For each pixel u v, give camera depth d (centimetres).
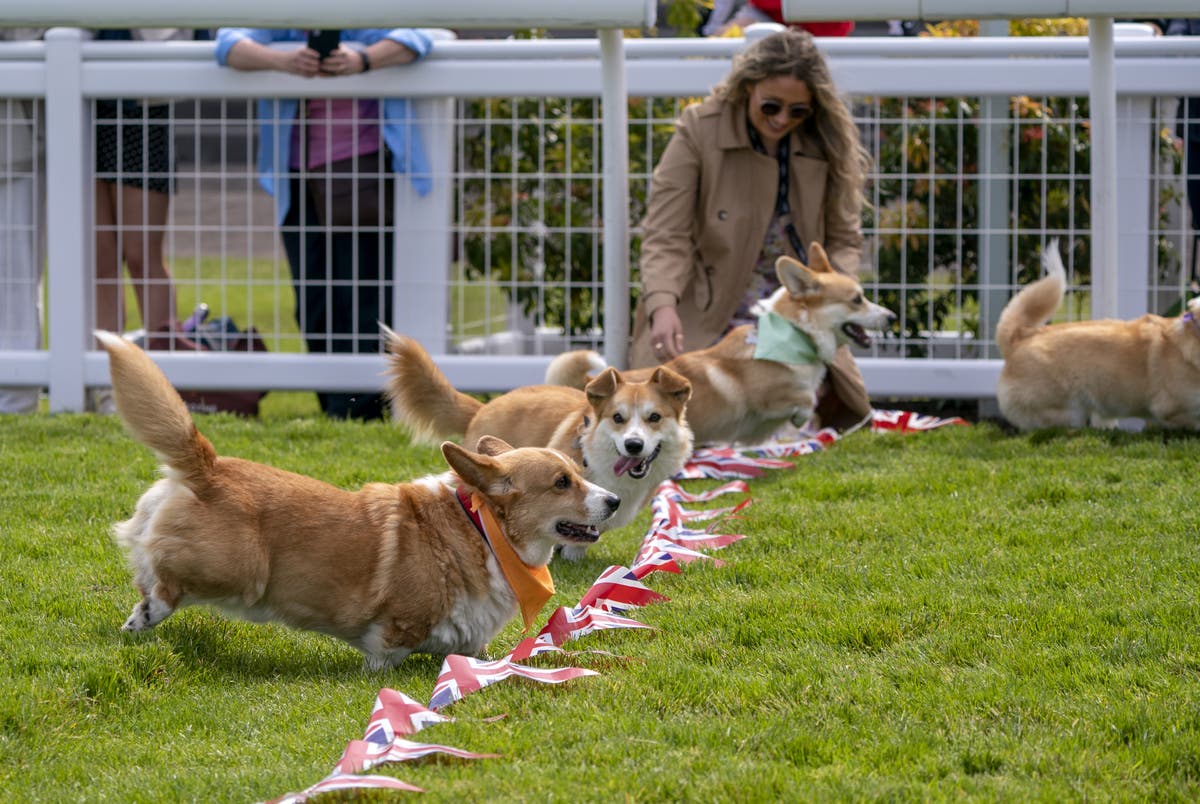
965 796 457
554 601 731
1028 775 480
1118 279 1234
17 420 1145
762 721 526
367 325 1258
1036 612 658
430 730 520
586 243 1366
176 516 593
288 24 1080
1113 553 757
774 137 1125
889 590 707
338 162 1244
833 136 1126
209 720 549
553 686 572
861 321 1077
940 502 891
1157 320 1084
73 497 874
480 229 1238
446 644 629
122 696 566
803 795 454
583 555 829
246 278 1448
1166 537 783
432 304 1244
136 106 1270
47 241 1255
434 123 1221
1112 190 1126
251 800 464
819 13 1088
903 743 504
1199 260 1309
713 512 892
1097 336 1085
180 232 1468
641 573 743
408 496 628
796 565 764
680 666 591
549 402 900
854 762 490
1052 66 1170
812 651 613
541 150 1227
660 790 458
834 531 834
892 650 616
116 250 1278
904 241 1217
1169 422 1079
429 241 1236
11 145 1240
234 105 1325
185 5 1090
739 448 1125
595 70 1190
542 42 1209
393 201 1242
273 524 604
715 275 1157
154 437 589
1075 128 1291
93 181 1241
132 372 588
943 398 1249
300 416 1284
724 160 1137
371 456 1039
